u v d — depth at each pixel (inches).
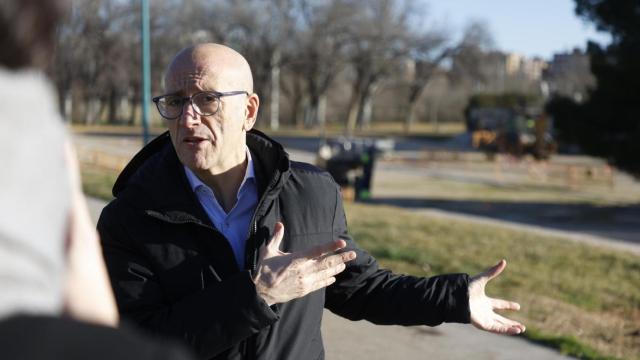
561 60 1744.6
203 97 95.9
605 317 258.4
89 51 2495.1
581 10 999.6
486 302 99.9
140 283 89.0
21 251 28.1
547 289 290.5
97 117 2910.9
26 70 29.1
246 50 2970.0
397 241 382.0
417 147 2464.3
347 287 101.8
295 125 3388.3
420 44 3117.6
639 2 962.7
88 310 35.1
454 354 205.0
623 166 1017.5
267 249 86.1
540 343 216.5
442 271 312.2
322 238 98.2
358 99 3454.7
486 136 2137.1
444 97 3777.1
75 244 35.4
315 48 2965.1
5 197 27.8
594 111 1012.5
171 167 96.0
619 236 654.5
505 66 3779.5
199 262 90.7
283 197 97.7
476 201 994.1
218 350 83.2
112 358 29.5
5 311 27.5
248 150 100.8
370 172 944.9
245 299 81.8
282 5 2935.5
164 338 82.3
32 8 28.6
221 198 98.8
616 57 995.3
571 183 1402.6
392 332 222.7
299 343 91.7
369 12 3034.0
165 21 2699.3
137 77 2677.2
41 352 27.9
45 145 29.4
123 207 91.7
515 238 424.5
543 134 1875.0
